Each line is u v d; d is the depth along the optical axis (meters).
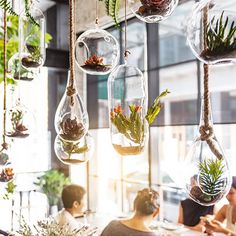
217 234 3.30
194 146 1.12
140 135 1.42
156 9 1.19
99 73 1.63
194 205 3.77
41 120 5.26
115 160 5.28
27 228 1.85
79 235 1.81
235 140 5.01
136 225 2.32
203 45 1.03
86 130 1.53
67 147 1.60
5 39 2.09
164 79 8.68
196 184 1.11
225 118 3.94
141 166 4.96
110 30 3.78
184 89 8.64
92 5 3.53
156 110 1.45
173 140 5.25
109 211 5.16
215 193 1.10
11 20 2.75
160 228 3.37
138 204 2.34
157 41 4.37
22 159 4.77
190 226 3.72
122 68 1.50
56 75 5.52
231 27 0.99
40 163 5.09
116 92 1.46
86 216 4.07
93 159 5.57
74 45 1.54
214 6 1.00
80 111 1.51
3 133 2.12
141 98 1.47
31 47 1.80
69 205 3.05
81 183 5.66
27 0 1.78
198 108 3.83
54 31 5.32
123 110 1.45
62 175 5.12
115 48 1.62
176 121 4.07
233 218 3.33
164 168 4.67
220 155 1.09
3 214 3.75
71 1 1.44
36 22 1.79
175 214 6.72
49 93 5.39
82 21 3.59
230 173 1.12
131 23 4.49
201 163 1.09
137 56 4.54
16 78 2.09
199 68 3.85
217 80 7.82
